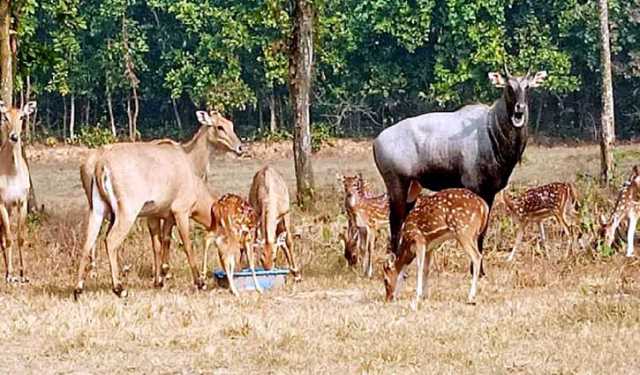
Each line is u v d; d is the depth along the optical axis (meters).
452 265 14.88
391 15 53.31
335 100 57.09
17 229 14.34
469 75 52.84
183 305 11.82
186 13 54.78
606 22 25.02
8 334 10.32
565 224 15.80
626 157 35.72
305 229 18.67
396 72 55.94
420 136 14.33
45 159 47.88
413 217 11.89
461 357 9.09
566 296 12.12
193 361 9.20
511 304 11.52
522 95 13.60
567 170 32.78
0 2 18.98
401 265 11.97
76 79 55.28
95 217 12.56
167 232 13.64
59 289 13.18
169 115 63.22
